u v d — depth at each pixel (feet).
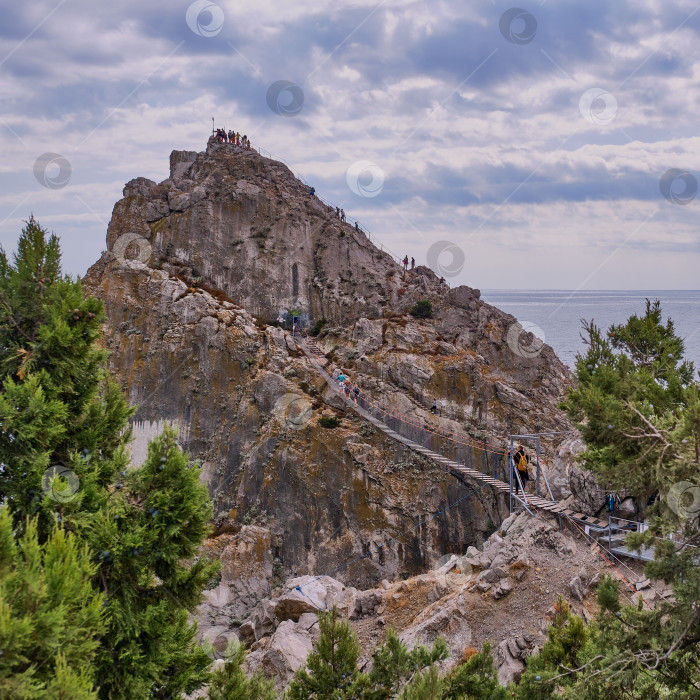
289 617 109.70
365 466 197.06
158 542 47.70
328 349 236.02
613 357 71.82
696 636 45.93
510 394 214.28
